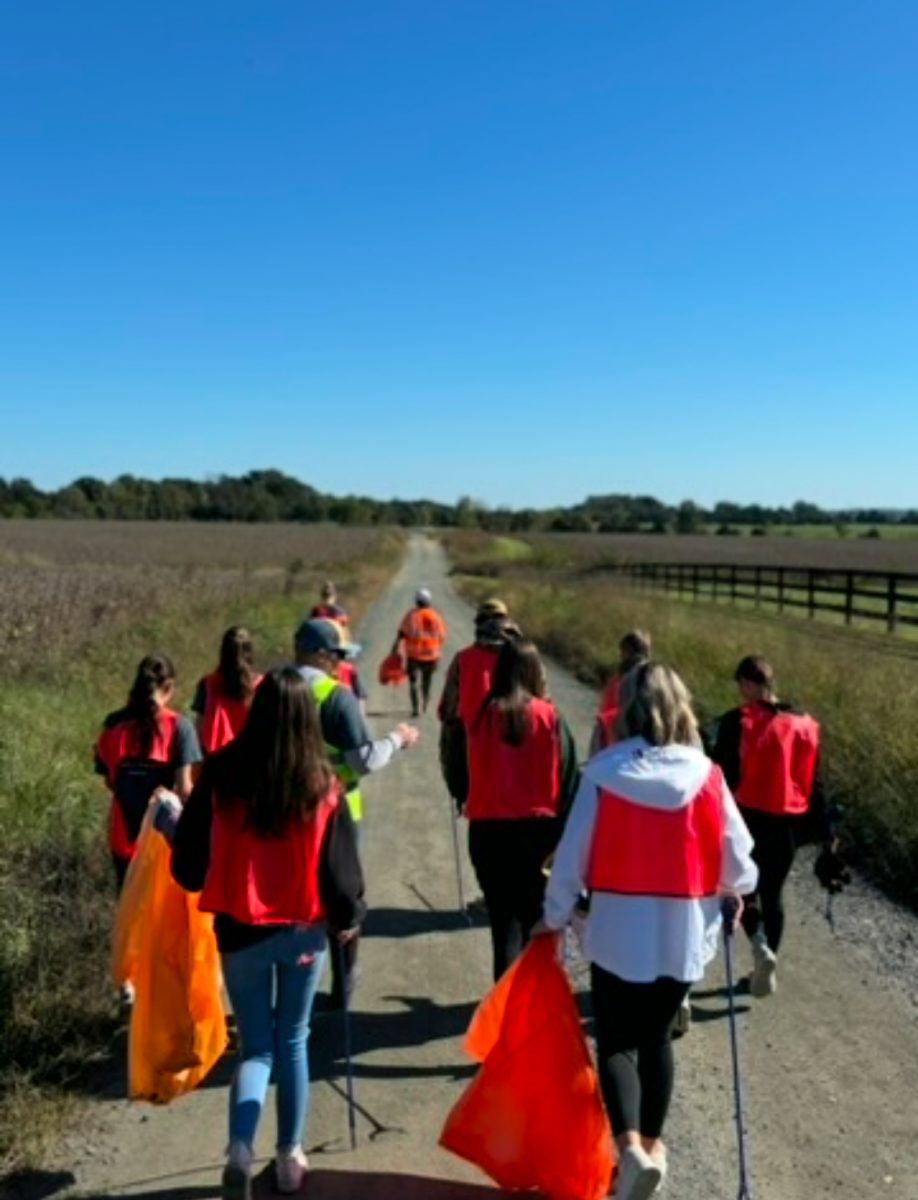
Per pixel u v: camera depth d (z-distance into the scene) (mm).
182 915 4738
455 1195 4098
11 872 6594
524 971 4188
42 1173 4234
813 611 24078
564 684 17656
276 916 3922
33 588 17500
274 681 3955
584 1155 3988
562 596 31812
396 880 7945
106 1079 4984
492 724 5047
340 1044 5344
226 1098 4844
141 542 70625
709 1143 4438
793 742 5637
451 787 5461
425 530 152250
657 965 3812
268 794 3861
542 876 5070
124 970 4984
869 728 9695
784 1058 5160
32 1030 5102
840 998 5832
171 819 4945
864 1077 4973
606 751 3982
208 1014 4766
